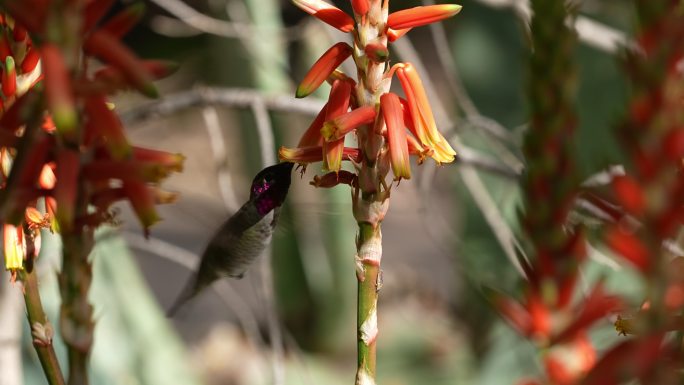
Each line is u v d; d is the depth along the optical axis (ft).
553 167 3.23
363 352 3.73
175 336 7.59
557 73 3.26
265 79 9.27
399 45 7.95
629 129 3.13
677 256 3.19
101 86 3.34
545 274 3.21
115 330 7.27
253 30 8.50
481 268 8.66
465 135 9.18
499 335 8.30
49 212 3.71
